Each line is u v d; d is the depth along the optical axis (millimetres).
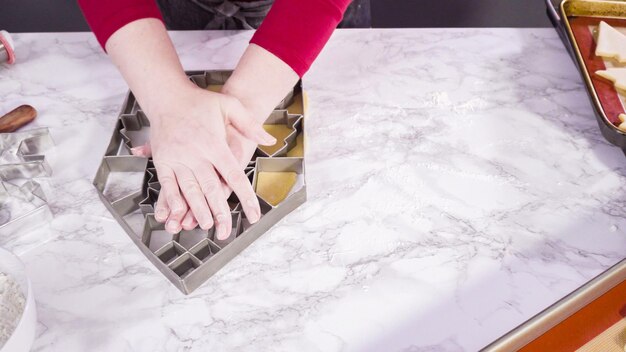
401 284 745
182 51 1128
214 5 1151
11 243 801
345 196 859
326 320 708
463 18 2307
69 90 1062
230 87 860
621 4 1127
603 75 1013
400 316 710
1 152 927
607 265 769
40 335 698
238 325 707
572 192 868
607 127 882
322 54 1133
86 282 755
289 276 757
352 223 821
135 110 968
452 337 690
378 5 2383
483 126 979
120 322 711
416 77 1079
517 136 961
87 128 984
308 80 1071
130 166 883
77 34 1194
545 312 692
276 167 861
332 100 1028
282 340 690
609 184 881
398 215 832
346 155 925
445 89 1052
